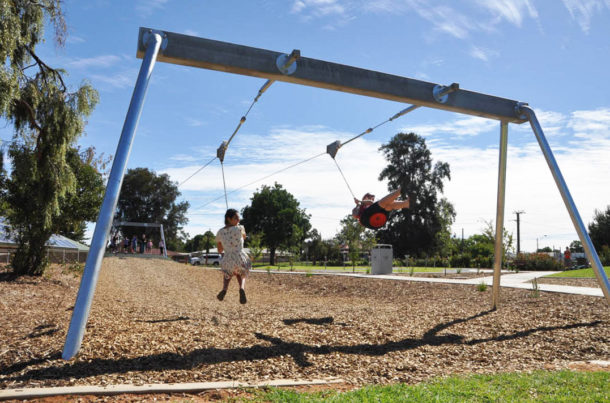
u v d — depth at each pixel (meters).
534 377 4.60
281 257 76.38
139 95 5.41
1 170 13.86
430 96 7.57
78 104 14.02
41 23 12.65
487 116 8.44
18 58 12.61
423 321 8.06
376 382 4.50
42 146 14.05
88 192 16.55
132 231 60.19
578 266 32.72
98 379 4.14
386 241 54.66
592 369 5.16
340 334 6.68
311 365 4.99
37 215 14.66
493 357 5.70
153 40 5.66
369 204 7.88
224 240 6.69
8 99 11.04
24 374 4.21
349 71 6.88
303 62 6.56
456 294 12.99
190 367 4.65
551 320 8.12
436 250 51.59
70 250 26.55
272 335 6.38
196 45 5.92
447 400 3.71
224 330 6.60
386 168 56.81
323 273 24.25
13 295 10.64
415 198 53.91
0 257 19.98
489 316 8.69
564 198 8.12
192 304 10.83
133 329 6.27
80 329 4.79
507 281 16.58
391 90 7.21
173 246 73.06
